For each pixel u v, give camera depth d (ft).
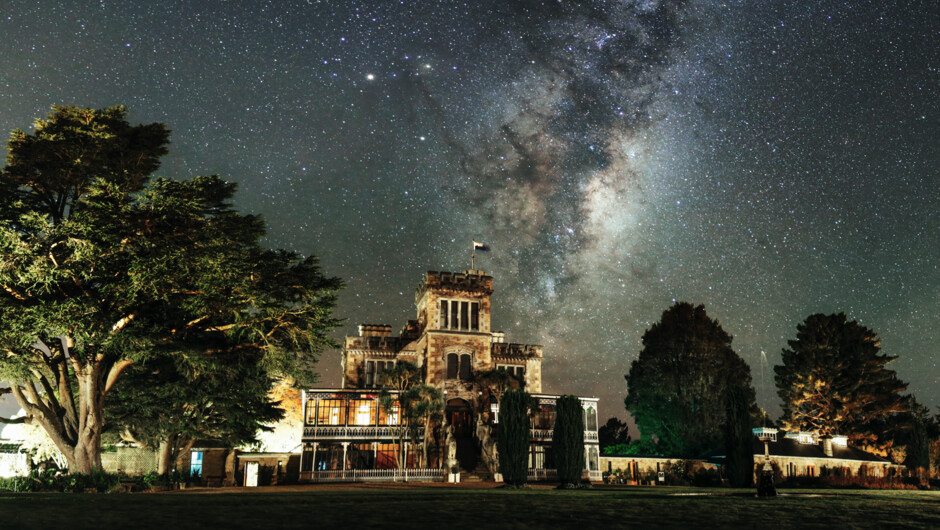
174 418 138.82
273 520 47.80
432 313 201.77
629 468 192.44
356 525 45.16
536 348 222.28
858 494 111.45
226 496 77.82
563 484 132.36
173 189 104.12
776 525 51.21
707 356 240.73
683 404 234.58
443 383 195.42
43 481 104.47
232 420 150.61
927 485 187.11
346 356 215.10
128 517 49.14
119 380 132.05
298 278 122.93
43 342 116.67
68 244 97.25
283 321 119.14
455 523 47.67
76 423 119.24
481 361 201.36
